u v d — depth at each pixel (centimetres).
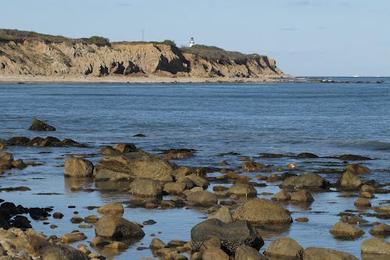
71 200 3000
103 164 3644
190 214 2666
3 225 2312
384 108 10512
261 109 10300
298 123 7594
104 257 2033
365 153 4903
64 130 6681
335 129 6838
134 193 3131
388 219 2591
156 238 2202
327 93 17338
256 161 4378
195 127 7081
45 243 1991
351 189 3306
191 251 2092
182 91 17812
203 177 3503
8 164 4038
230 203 2875
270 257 2041
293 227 2453
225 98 14012
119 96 14462
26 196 3094
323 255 1961
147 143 5525
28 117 8306
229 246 2077
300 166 4125
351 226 2367
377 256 2075
